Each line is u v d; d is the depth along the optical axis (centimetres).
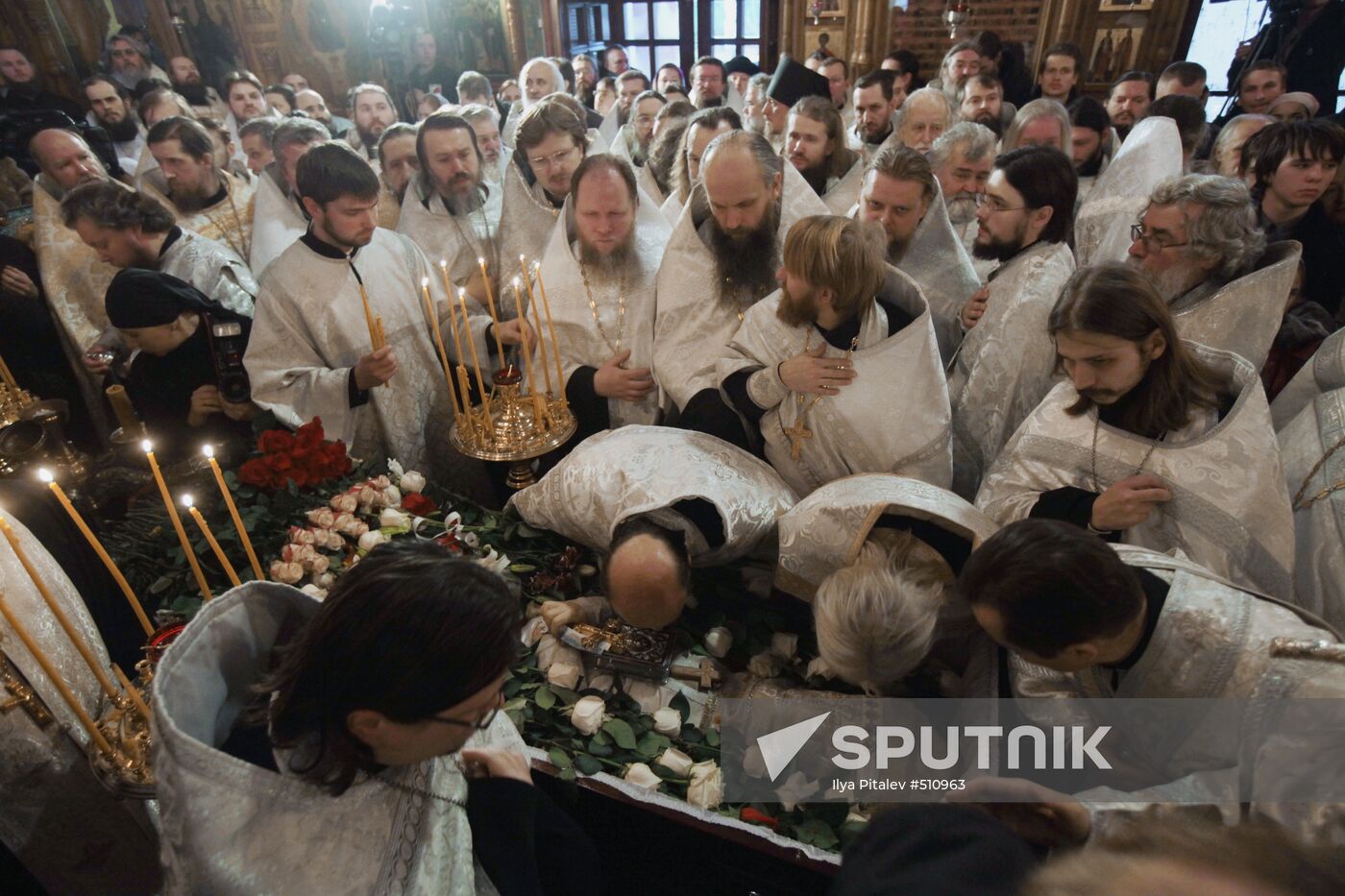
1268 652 116
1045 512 173
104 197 270
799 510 173
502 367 257
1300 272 256
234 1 1029
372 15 988
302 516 202
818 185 354
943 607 153
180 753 85
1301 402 208
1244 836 54
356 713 84
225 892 87
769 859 138
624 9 1015
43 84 855
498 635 83
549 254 280
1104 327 149
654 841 150
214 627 99
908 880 80
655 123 475
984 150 316
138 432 222
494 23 1030
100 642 150
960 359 245
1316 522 175
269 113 628
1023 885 61
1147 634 126
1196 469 160
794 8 874
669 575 151
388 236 280
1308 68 555
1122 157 333
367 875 92
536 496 202
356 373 246
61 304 361
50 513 171
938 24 834
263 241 369
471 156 334
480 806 118
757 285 241
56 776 127
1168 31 761
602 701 158
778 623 182
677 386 243
